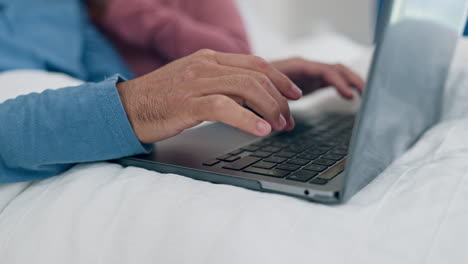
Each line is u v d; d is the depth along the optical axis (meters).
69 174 0.45
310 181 0.38
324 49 1.45
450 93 0.65
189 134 0.58
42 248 0.36
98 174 0.43
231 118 0.40
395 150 0.45
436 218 0.31
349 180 0.35
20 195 0.44
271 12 1.56
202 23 1.42
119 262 0.33
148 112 0.44
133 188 0.39
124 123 0.44
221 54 0.48
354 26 1.62
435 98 0.59
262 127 0.39
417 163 0.43
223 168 0.43
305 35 1.61
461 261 0.28
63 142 0.44
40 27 1.06
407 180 0.38
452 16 0.56
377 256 0.29
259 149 0.51
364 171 0.37
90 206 0.37
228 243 0.31
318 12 1.61
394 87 0.40
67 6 1.17
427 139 0.50
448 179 0.36
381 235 0.30
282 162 0.45
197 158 0.46
